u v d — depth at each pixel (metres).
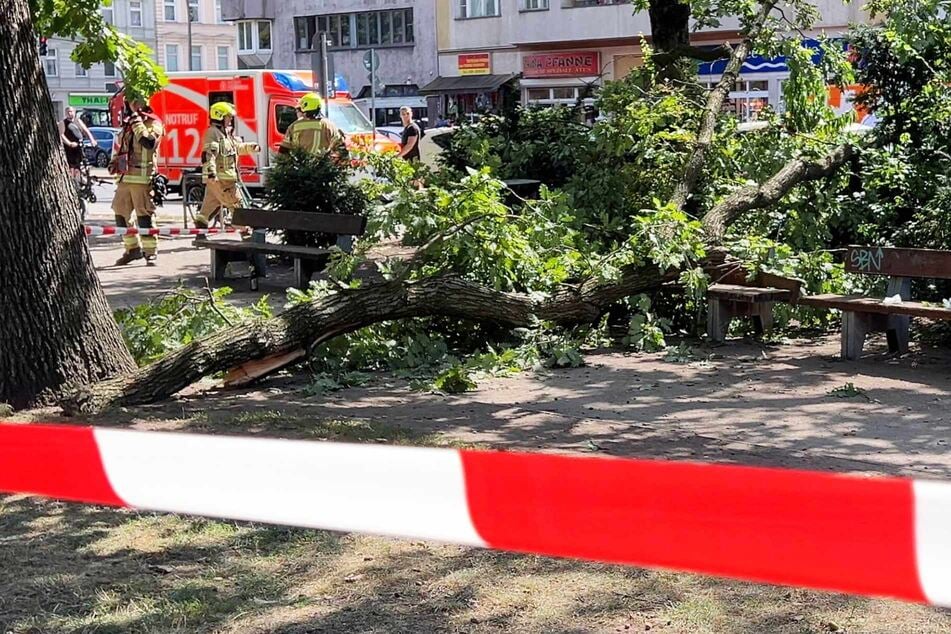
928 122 11.34
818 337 10.34
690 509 2.23
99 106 68.75
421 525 2.48
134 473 2.82
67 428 2.87
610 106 11.78
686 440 6.75
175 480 2.77
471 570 4.65
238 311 9.33
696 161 11.12
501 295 9.06
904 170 11.27
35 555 4.96
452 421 7.29
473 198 9.68
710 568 2.21
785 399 7.88
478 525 2.44
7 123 7.44
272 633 4.12
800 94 12.20
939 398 7.85
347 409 7.67
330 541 5.03
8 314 7.52
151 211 16.16
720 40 36.69
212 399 8.00
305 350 8.40
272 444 2.65
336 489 2.59
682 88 12.39
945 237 10.33
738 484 2.18
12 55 7.38
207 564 4.82
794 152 11.41
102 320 7.83
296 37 55.38
